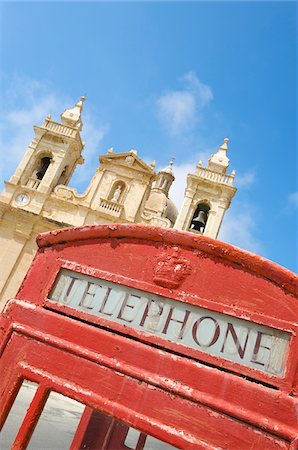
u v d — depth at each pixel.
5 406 2.05
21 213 20.33
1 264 19.27
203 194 22.03
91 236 2.49
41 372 2.08
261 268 2.07
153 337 2.04
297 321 1.91
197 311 2.06
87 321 2.21
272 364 1.85
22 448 1.93
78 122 24.31
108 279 2.29
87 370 2.02
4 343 2.24
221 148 24.73
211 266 2.16
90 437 3.81
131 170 22.53
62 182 23.42
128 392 1.90
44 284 2.43
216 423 1.74
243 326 1.97
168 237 2.28
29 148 22.61
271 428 1.66
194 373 1.87
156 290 2.16
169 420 1.79
